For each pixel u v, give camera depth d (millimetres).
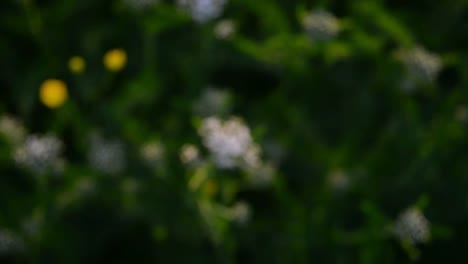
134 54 3004
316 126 3008
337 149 2988
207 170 2627
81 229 2645
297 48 3035
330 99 3043
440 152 2916
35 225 2629
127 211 2646
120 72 2984
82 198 2658
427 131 2973
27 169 2607
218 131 2562
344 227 2809
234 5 3166
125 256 2617
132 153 2672
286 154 2961
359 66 3068
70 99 2893
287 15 3168
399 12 3250
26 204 2727
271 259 2744
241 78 3037
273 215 2857
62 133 2904
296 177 2934
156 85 2928
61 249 2637
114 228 2633
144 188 2631
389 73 3045
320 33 2936
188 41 2996
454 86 3162
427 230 2621
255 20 3191
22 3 2979
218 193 2756
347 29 3102
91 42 3029
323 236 2781
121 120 2828
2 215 2691
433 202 2834
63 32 3055
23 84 2945
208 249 2596
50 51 3012
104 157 2605
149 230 2625
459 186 2852
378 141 2998
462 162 2902
